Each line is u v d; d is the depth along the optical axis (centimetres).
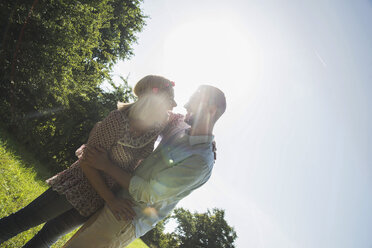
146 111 169
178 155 168
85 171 159
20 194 372
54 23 1113
